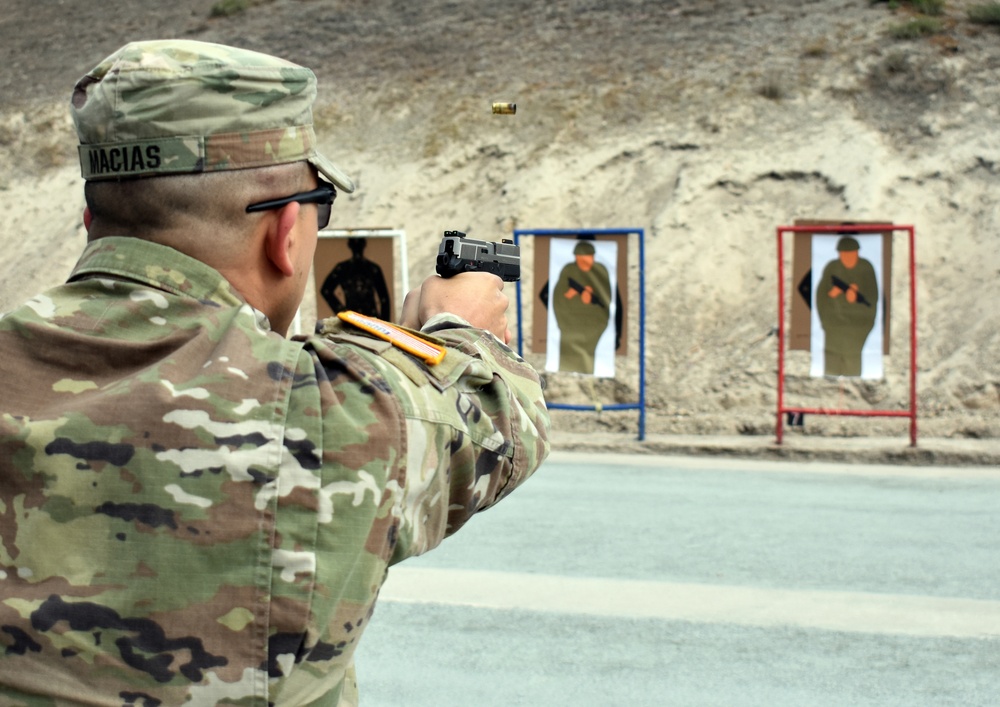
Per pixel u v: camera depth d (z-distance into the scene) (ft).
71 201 56.39
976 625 16.10
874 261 31.27
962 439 32.12
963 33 48.08
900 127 43.88
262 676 3.63
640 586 17.99
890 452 30.53
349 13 63.46
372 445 3.80
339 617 3.74
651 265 41.39
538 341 33.42
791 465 30.07
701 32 52.65
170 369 3.77
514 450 4.29
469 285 4.98
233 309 4.00
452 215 47.11
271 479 3.68
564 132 48.32
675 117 47.16
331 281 33.42
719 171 43.88
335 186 4.31
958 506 24.43
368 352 4.09
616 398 37.22
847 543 20.95
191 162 3.91
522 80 52.44
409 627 16.01
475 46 56.85
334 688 4.12
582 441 32.94
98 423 3.68
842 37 49.52
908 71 46.19
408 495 3.88
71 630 3.56
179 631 3.59
